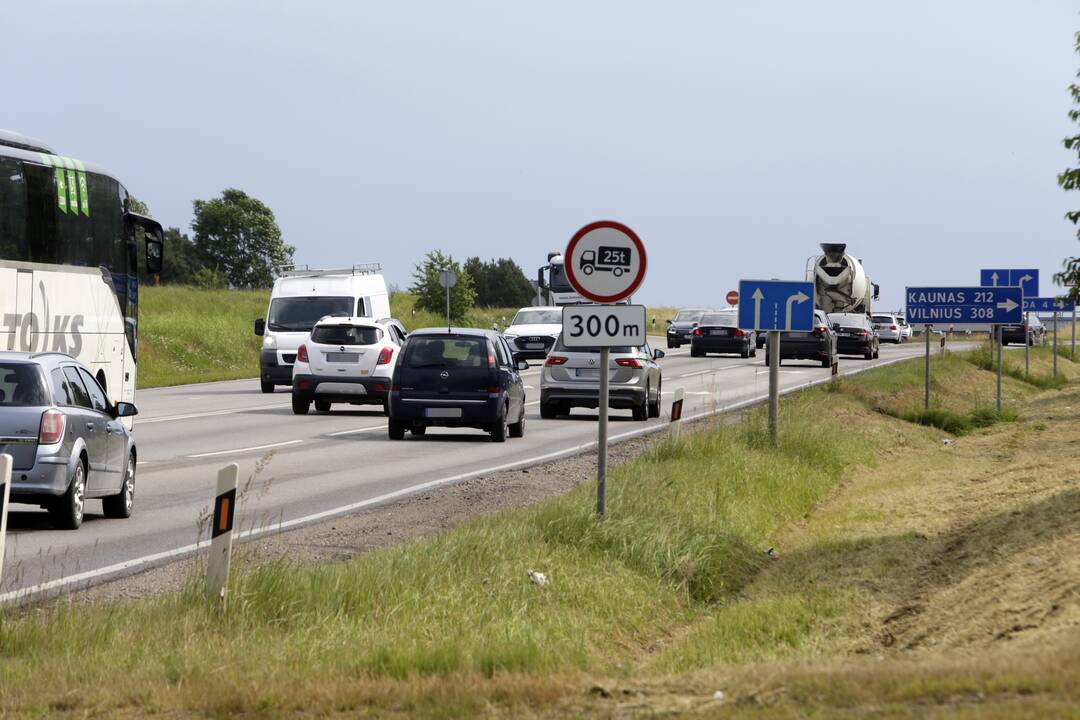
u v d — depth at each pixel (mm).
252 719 22750
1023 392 139750
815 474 62250
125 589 35375
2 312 63719
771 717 20234
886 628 32094
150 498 55062
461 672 26031
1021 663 21453
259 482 59562
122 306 76500
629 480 49188
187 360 177125
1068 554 33219
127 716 22969
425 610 30969
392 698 23453
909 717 19156
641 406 96375
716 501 49500
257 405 112875
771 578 40656
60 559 40188
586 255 42625
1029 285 128500
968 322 100312
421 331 81625
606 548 39688
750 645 31938
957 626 29766
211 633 28500
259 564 32719
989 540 39812
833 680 21797
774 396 68000
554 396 96688
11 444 44688
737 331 190875
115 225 75500
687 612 36844
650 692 22953
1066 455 70188
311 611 30266
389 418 80938
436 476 62125
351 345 100500
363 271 135250
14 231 65125
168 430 87750
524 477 60906
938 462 71562
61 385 47062
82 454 46438
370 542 42812
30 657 26859
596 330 42500
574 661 28219
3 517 30266
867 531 47031
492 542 37344
